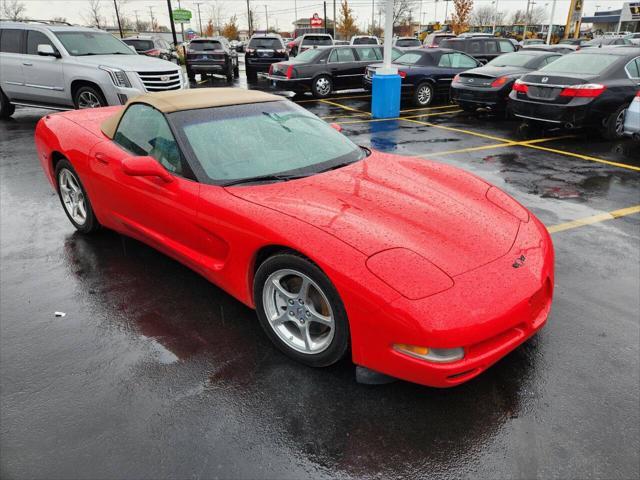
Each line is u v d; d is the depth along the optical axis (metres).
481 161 7.04
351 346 2.31
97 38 10.08
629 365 2.61
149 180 3.22
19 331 2.96
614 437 2.15
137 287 3.49
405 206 2.70
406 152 7.61
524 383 2.48
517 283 2.29
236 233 2.67
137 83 8.91
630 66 8.32
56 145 4.11
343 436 2.17
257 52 19.47
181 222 3.06
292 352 2.63
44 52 9.11
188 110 3.32
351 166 3.25
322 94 14.22
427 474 1.98
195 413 2.31
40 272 3.71
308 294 2.50
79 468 2.02
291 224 2.47
